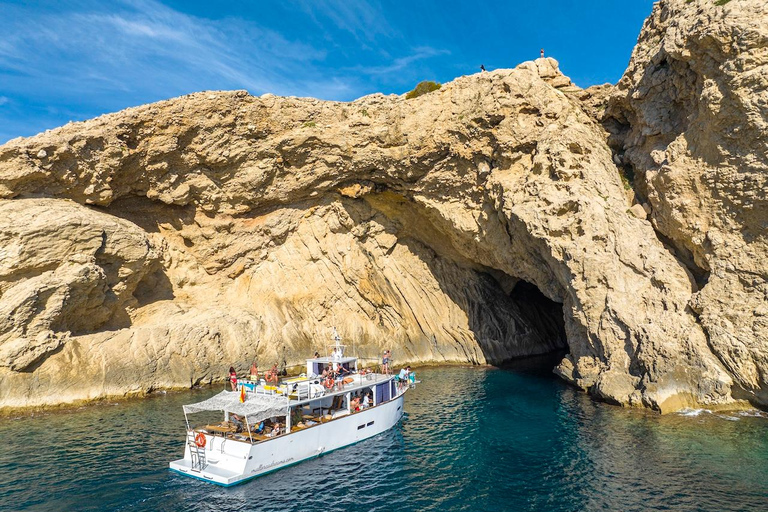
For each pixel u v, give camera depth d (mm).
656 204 33781
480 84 42656
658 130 34812
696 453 22812
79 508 18453
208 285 46781
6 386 32094
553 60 43406
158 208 45719
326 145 45656
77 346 35375
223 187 46469
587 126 40125
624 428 26562
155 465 22562
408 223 51281
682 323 30719
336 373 28391
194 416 30562
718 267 30047
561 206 37125
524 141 40906
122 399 35156
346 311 49094
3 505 18609
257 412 21656
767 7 27641
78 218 36094
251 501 19125
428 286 51906
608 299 33875
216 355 40875
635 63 37094
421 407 32531
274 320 45906
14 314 32656
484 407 32094
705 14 29906
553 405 31953
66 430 27828
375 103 49219
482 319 51406
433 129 43781
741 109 28141
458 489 20094
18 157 35781
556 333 57875
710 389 28719
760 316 27953
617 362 32781
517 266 43906
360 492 19953
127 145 41844
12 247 33375
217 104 43250
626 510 17906
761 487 19422
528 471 21656
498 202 42031
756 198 28188
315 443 23672
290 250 49156
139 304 41688
